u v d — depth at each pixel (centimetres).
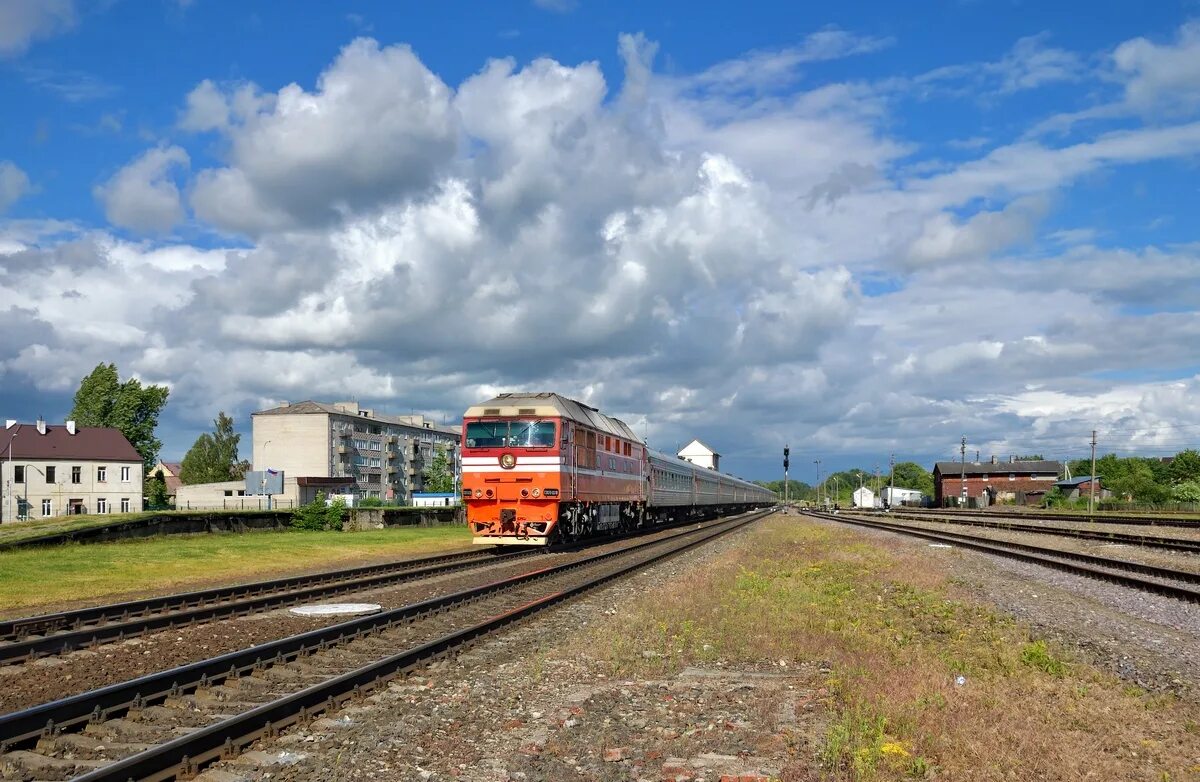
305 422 11688
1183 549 2991
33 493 8175
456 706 957
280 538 3647
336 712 924
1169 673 1128
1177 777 725
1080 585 2056
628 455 4238
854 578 2142
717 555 2978
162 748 718
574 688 1057
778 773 723
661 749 802
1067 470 12862
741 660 1200
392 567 2452
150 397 9869
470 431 3120
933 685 997
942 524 5538
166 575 2228
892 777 705
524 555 2969
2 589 1873
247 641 1342
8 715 782
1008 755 757
